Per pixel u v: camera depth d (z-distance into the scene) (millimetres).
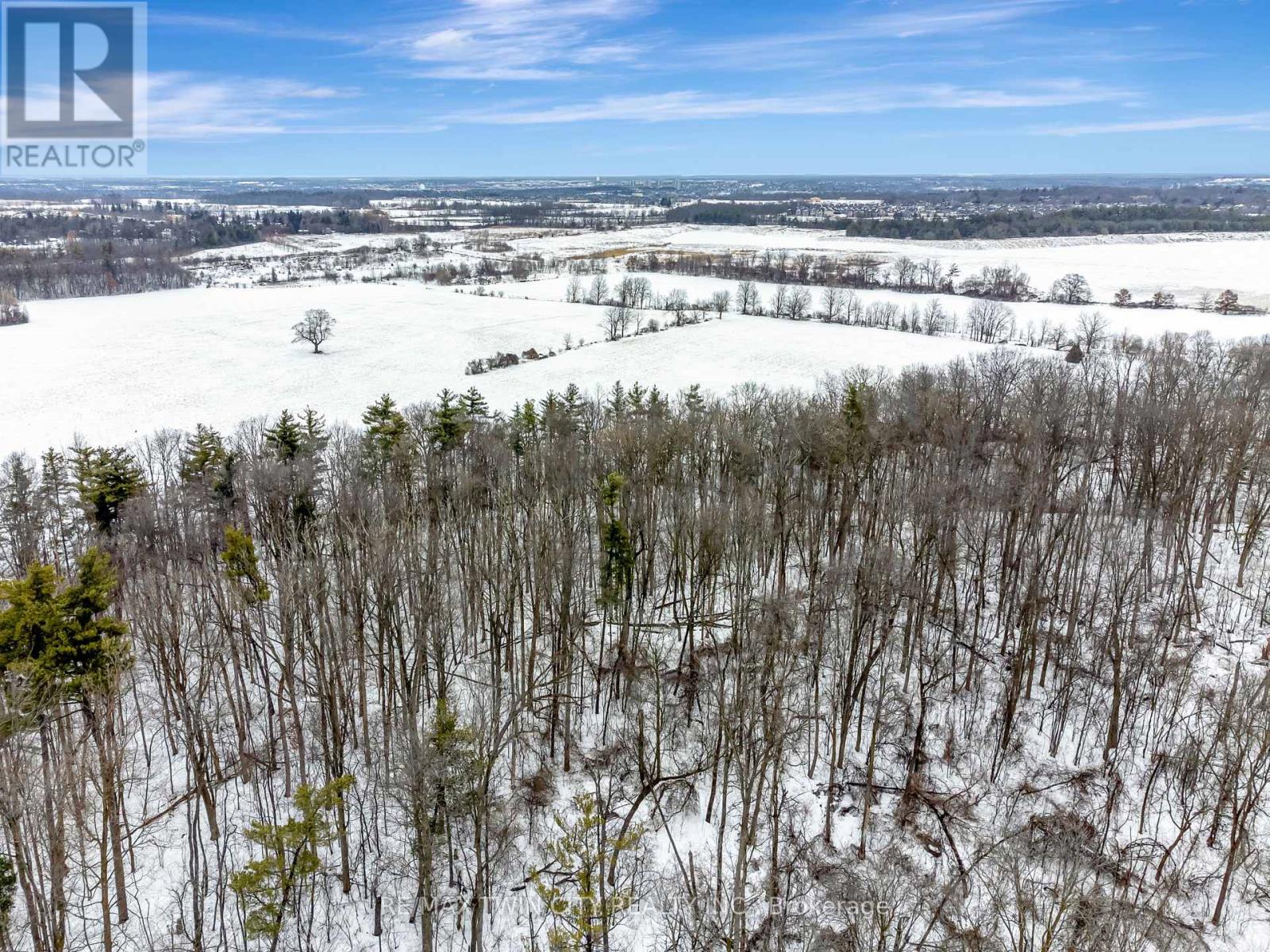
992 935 32031
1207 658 45969
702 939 32469
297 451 69062
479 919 30938
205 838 36625
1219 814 35281
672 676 46375
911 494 48125
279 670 46594
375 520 46875
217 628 42000
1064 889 32125
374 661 46812
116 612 45531
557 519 49125
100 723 33344
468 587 47500
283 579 38094
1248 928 33344
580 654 47219
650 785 37594
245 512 58219
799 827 38531
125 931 32375
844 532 51812
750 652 38500
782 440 56625
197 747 40656
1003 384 69500
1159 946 31672
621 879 35875
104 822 30219
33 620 30516
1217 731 37688
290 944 32531
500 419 87188
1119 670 40375
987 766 41688
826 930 33250
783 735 35000
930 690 45281
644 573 52188
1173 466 55688
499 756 40938
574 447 60438
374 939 33312
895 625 47594
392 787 33156
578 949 31562
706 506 53125
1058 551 51438
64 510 59438
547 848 35250
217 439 72000
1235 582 51969
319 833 33938
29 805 29406
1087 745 42375
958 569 52062
